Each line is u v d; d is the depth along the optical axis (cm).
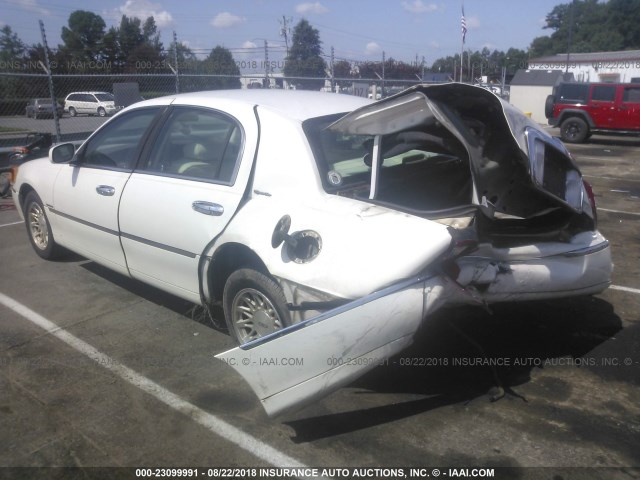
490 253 324
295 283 307
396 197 369
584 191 370
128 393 338
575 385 342
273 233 318
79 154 483
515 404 324
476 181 305
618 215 791
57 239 530
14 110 1498
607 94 1819
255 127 362
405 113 316
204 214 363
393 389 339
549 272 344
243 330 362
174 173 397
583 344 393
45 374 359
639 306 457
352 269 289
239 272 346
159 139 418
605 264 372
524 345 391
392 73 2122
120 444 293
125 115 455
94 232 461
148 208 400
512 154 319
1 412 319
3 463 278
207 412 319
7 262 573
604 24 7088
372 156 341
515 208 336
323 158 346
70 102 2800
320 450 287
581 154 1588
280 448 289
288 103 386
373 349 281
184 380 352
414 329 286
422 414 315
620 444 289
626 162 1402
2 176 917
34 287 504
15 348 393
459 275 303
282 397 285
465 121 325
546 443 290
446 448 287
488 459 279
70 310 455
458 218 309
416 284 282
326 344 278
